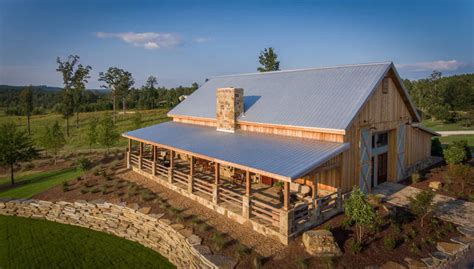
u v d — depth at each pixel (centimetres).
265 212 1285
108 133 3047
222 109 2030
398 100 1831
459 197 1586
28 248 1512
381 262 1041
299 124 1588
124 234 1602
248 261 1084
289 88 1995
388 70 1670
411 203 1311
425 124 5219
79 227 1741
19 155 2538
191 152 1656
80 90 5569
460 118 5347
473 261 1074
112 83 6209
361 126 1566
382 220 1302
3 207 1975
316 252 1074
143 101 7781
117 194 1825
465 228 1259
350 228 1248
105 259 1395
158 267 1321
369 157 1639
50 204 1861
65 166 2927
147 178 2097
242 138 1788
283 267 1037
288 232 1172
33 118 6819
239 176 1866
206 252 1155
